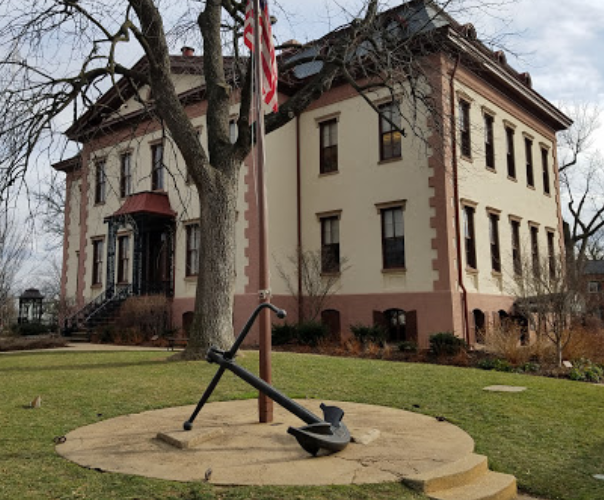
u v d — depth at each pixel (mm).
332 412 4996
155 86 12094
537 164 23750
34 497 3598
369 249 18828
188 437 4922
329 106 20594
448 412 6688
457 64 17469
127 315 20094
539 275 14000
